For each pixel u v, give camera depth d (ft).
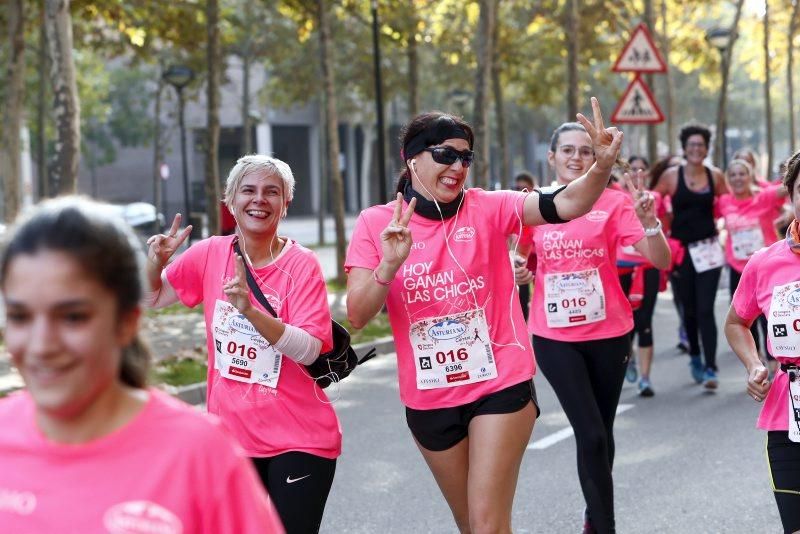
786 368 15.87
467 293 16.70
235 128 245.45
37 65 114.01
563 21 102.73
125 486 7.40
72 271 7.04
